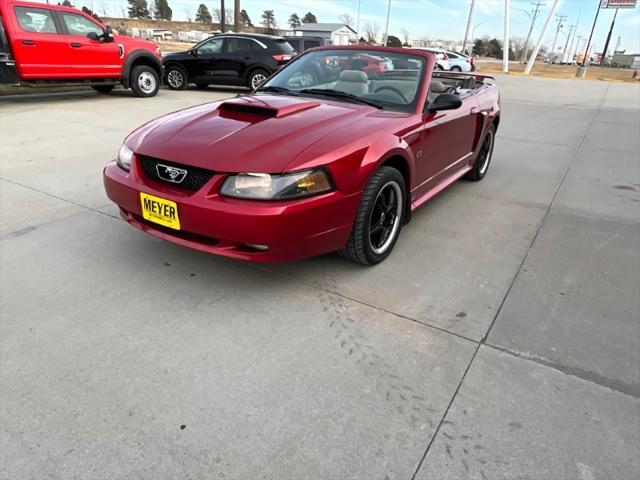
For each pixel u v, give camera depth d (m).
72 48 8.76
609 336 2.32
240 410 1.77
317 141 2.42
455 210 4.08
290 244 2.30
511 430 1.73
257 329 2.27
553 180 5.18
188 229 2.35
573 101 13.24
